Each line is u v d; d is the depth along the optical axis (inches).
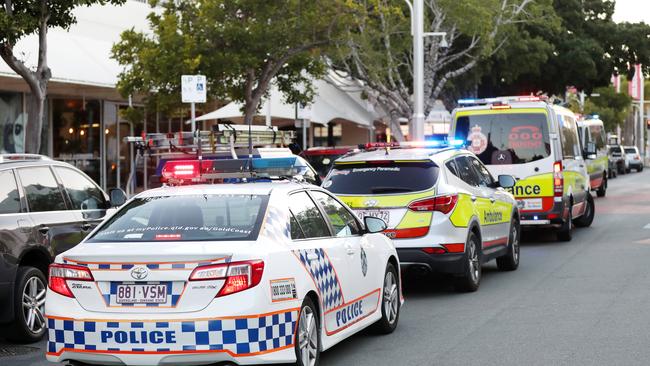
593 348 445.4
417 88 1326.3
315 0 1106.1
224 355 341.7
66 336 352.2
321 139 2292.1
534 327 501.4
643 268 728.3
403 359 433.4
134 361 344.8
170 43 1074.1
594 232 1038.4
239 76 1154.0
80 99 1429.6
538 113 902.4
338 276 417.1
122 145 1540.4
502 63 2180.1
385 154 620.7
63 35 1259.8
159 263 344.8
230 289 343.0
